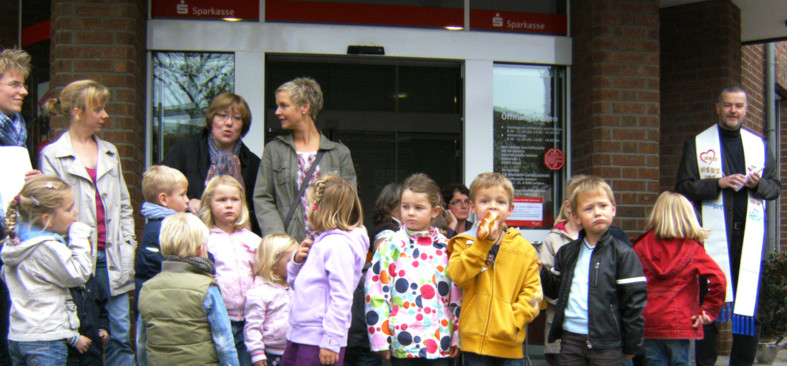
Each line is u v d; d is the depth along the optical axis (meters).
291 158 4.00
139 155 5.02
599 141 5.31
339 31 5.42
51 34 5.11
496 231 3.22
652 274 4.00
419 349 3.37
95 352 3.58
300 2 5.39
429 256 3.51
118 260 3.97
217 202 3.69
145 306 3.22
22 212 3.27
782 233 9.84
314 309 3.17
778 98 9.69
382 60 5.66
